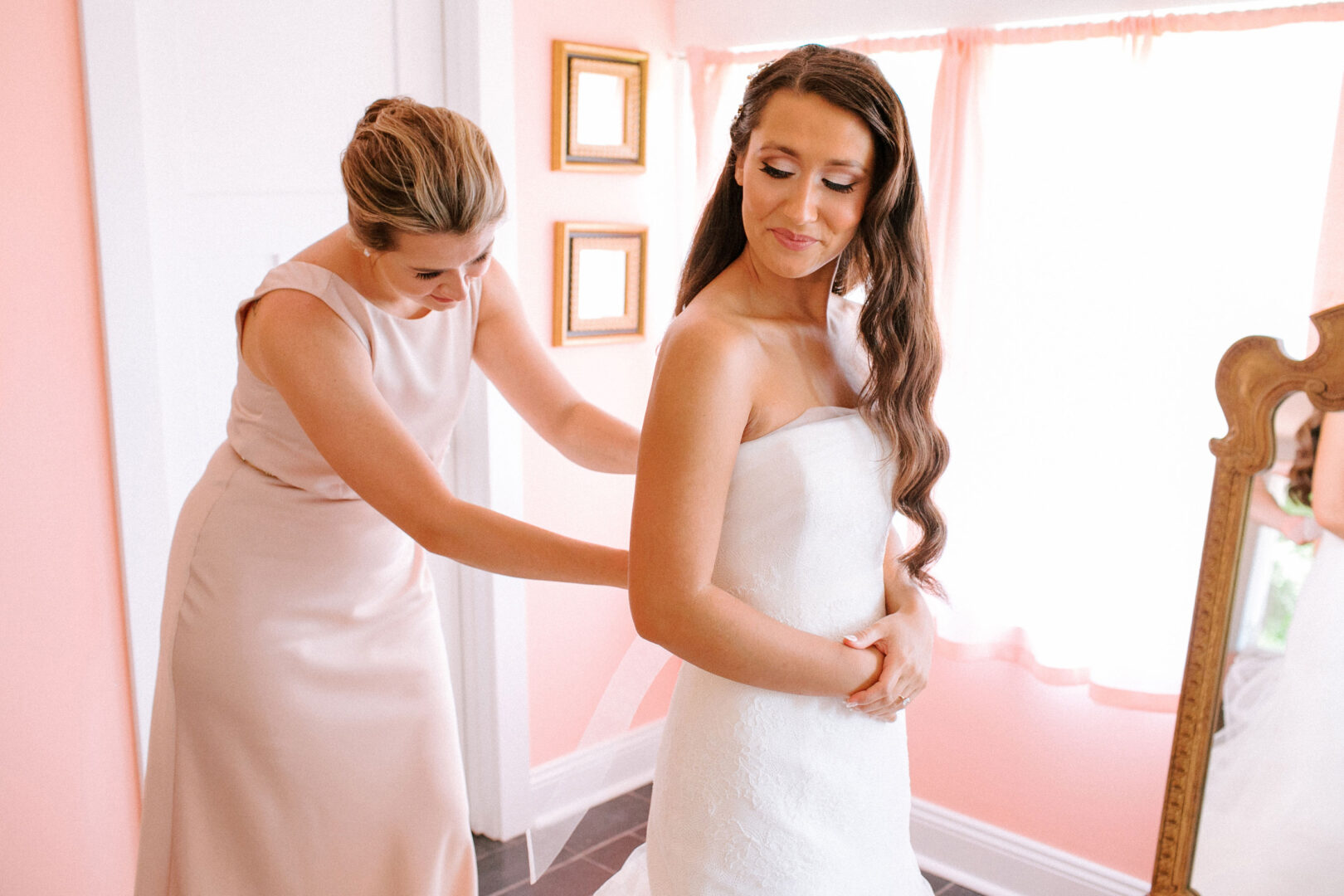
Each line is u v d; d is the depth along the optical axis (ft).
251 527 5.30
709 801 3.94
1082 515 7.69
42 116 6.47
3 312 6.47
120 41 6.63
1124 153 7.29
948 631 8.36
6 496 6.61
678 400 3.43
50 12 6.41
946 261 7.99
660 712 10.60
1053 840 8.48
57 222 6.61
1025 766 8.53
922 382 3.94
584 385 9.64
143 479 7.08
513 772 9.42
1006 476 7.99
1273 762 4.89
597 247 9.37
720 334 3.49
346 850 5.70
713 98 9.37
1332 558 4.67
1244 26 6.76
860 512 3.87
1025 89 7.68
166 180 7.04
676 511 3.43
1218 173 7.01
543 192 9.04
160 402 7.11
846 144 3.42
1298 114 6.77
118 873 7.46
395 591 5.78
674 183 10.04
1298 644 4.77
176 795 5.40
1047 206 7.64
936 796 9.08
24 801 6.95
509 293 5.82
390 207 4.27
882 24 8.39
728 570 3.85
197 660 5.28
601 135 9.34
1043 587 7.91
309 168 7.80
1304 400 4.52
